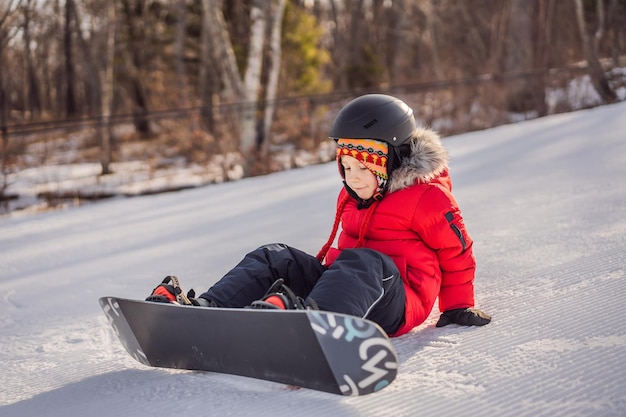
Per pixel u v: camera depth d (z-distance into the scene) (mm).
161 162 14242
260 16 13000
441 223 2488
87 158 16453
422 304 2488
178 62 23125
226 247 5008
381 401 1893
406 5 29328
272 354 1939
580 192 5141
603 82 14281
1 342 3068
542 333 2318
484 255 3662
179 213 7234
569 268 3086
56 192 11039
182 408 1958
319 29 21953
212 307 2064
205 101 23609
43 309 3729
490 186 6258
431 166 2494
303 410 1867
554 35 24531
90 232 6570
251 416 1861
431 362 2168
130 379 2291
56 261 5277
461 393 1903
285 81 20672
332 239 2715
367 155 2477
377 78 25172
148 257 5000
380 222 2541
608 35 24844
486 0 31250
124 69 25094
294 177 9328
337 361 1817
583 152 7434
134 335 2260
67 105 31312
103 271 4656
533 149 8367
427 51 30234
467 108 13742
